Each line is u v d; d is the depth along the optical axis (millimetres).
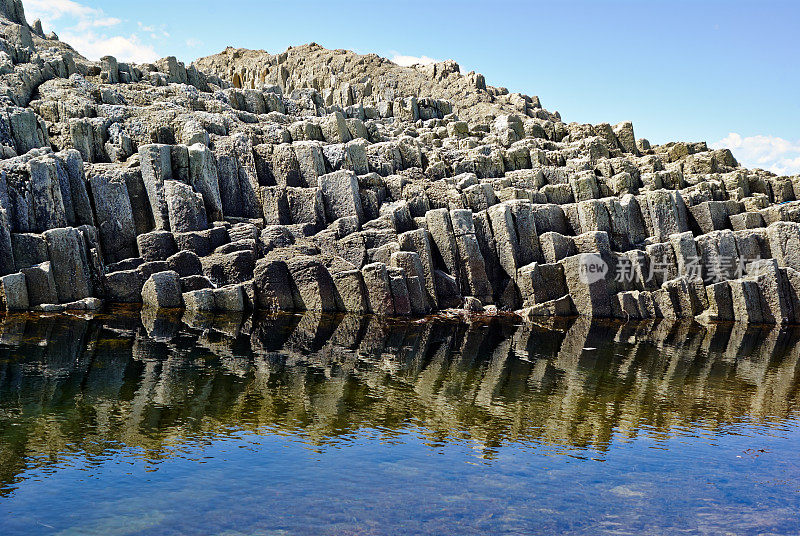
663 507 14703
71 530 12359
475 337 32219
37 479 14227
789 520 14438
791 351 32500
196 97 48969
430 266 38750
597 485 15609
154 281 34000
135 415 18297
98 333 27766
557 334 34062
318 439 17438
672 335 35188
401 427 18703
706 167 59000
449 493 14719
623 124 66312
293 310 36312
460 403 21188
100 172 36906
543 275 40062
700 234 46875
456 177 46750
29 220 33219
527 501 14578
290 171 41844
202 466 15375
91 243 34469
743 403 22984
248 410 19297
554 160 55969
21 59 46750
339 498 14188
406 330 32938
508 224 40719
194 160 38562
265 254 38031
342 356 26656
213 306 34594
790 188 55219
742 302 39844
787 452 18484
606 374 25969
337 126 47125
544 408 21156
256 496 14078
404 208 41219
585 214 43781
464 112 81438
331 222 41219
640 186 51625
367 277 36375
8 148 35625
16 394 19328
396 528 13070
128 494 13852
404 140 52312
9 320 29031
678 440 18922
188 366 23562
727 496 15469
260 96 54656
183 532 12508
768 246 42906
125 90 47844
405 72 97625
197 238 36344
